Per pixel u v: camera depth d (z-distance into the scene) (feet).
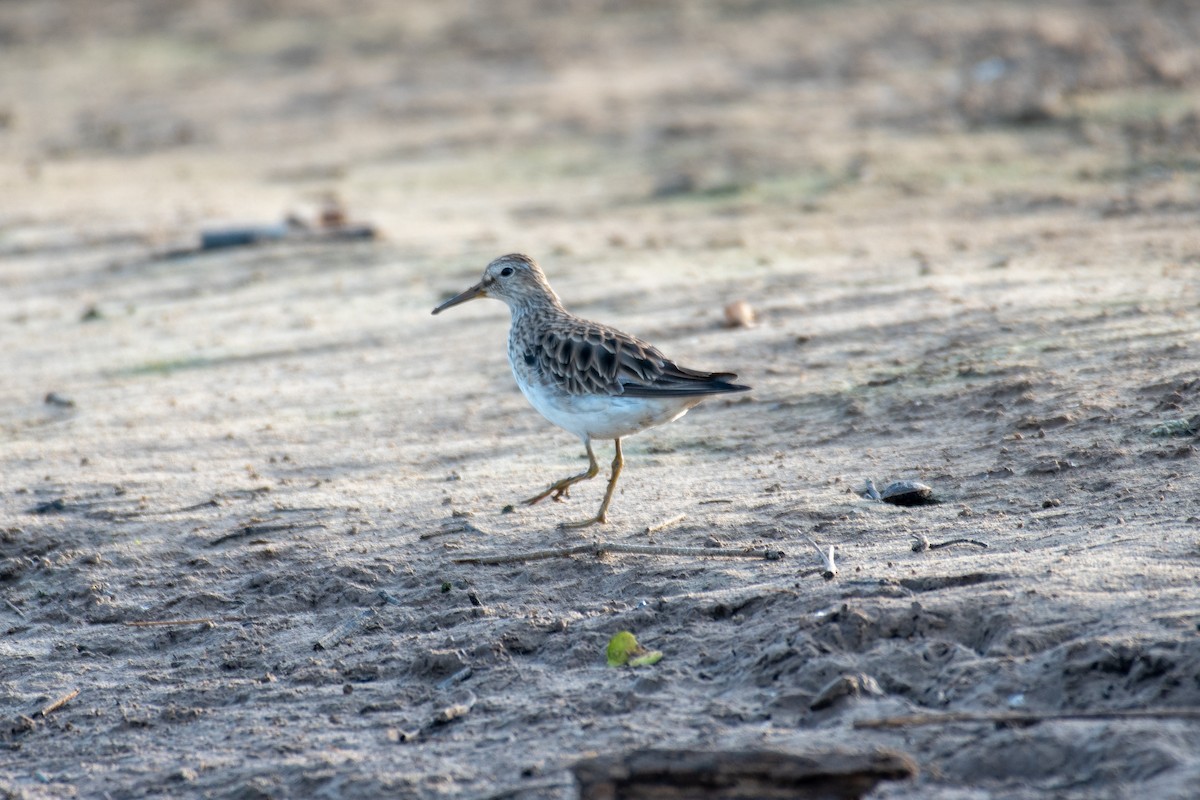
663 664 27.32
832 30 125.29
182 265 69.36
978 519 32.24
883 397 42.16
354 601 32.65
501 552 33.99
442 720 26.50
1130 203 65.31
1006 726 22.84
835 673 25.23
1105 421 36.81
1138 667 23.35
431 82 120.98
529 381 35.94
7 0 171.32
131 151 103.19
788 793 21.20
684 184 79.77
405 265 66.49
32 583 35.73
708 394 32.99
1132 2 122.62
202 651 31.24
